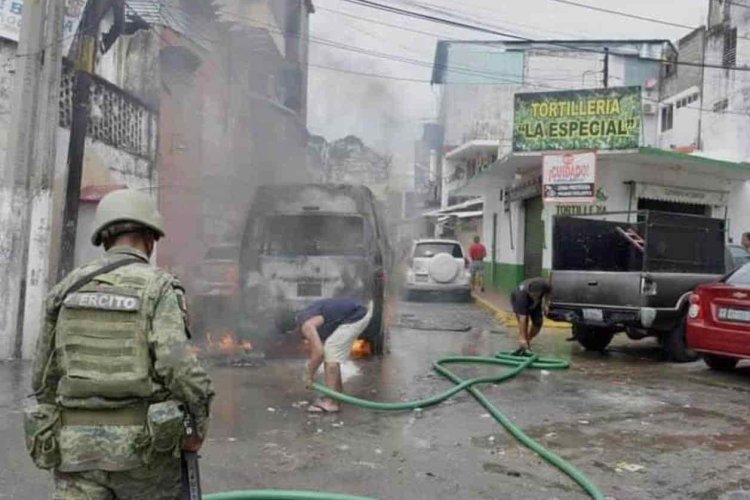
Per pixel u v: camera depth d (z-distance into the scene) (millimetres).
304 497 3859
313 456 4934
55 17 8406
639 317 9008
